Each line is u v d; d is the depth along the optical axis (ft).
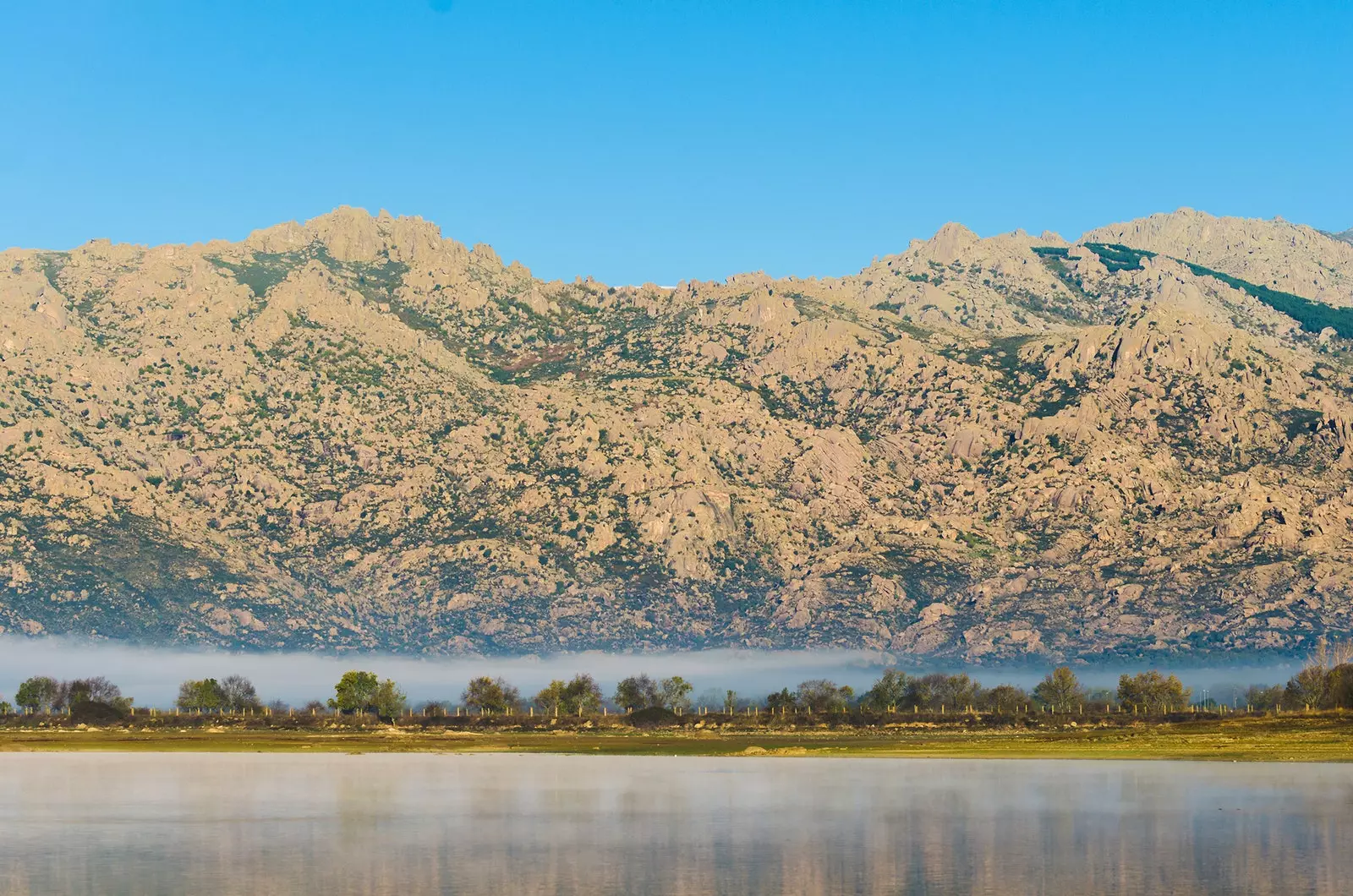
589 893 584.40
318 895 582.76
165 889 598.34
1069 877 614.75
